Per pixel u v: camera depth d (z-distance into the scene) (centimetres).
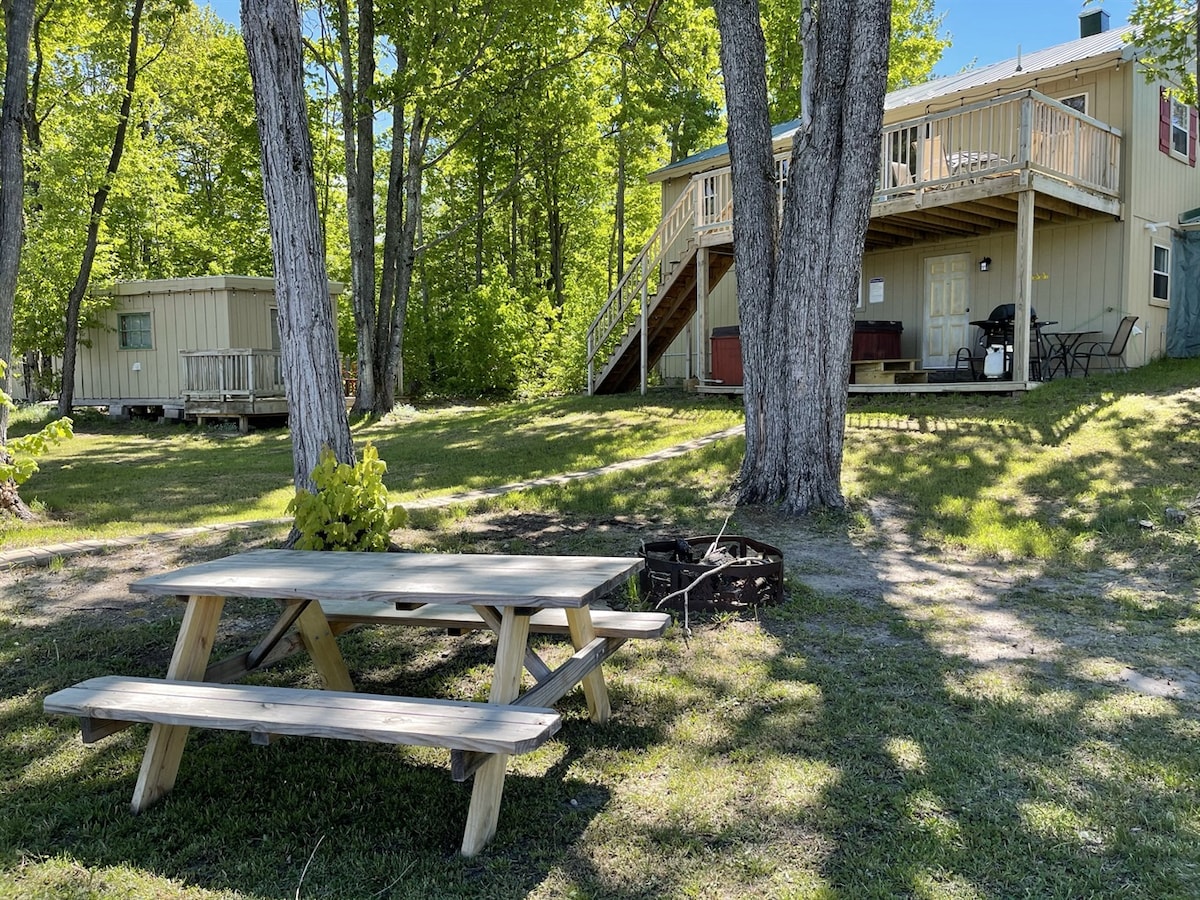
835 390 711
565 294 2853
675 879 238
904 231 1384
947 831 256
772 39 2417
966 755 304
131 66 1716
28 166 1720
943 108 1430
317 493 505
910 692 364
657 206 3197
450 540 657
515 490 851
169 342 1811
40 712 362
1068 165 1170
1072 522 646
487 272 2845
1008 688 365
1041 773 291
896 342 1459
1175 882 231
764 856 247
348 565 333
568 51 1783
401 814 278
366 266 1714
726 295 1745
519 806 278
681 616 471
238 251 2766
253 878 244
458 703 256
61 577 574
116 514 790
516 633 276
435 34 1609
